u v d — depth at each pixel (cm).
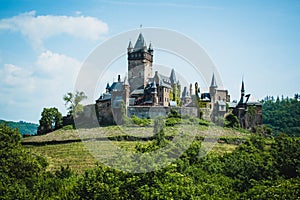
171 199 3350
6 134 6212
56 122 12900
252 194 5069
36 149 9856
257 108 15538
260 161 6438
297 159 6462
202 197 3938
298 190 4606
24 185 4847
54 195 4700
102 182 3562
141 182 3459
